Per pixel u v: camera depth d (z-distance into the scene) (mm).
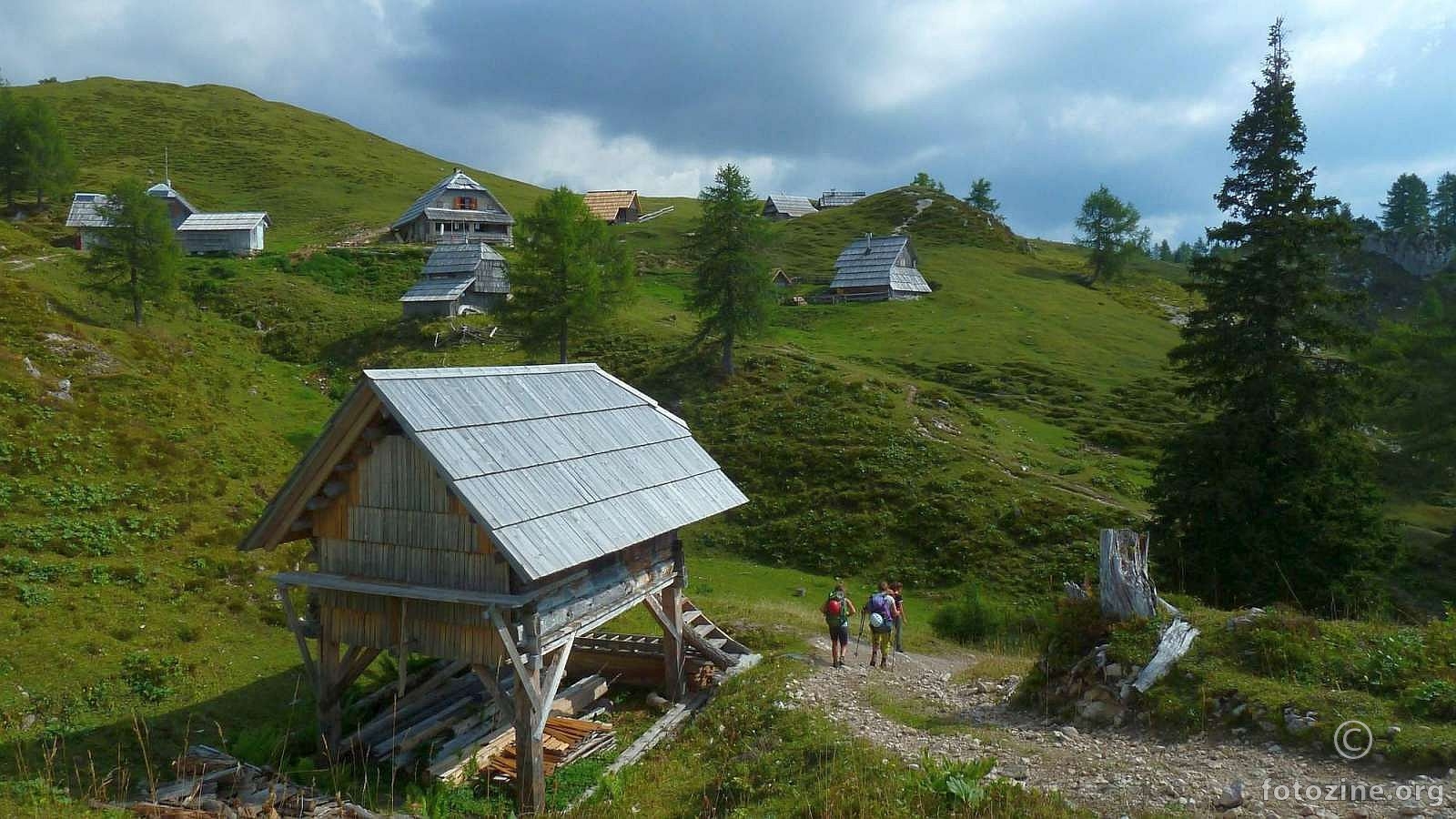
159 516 29016
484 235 96750
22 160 88562
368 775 16531
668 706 20266
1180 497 32625
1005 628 28562
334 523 16328
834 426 48875
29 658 19328
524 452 16188
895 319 78000
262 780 15023
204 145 130125
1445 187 192750
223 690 20203
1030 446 50125
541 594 15180
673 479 19422
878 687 19547
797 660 21969
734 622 26031
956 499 41094
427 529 15492
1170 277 148750
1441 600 36094
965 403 55000
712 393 54406
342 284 78062
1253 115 34531
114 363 41250
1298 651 15086
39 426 32031
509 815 14906
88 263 52500
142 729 17578
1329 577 29812
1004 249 114000
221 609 24266
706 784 15406
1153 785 12289
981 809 11867
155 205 52812
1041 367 65000
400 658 15914
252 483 34781
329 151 135500
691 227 119312
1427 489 47344
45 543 25062
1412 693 13414
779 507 42344
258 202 108125
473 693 20000
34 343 39219
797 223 127250
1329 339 32688
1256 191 34438
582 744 17734
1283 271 32719
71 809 13031
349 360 61156
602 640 22406
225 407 43156
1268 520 31016
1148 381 63875
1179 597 18688
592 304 50375
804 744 15383
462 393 16359
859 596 34719
